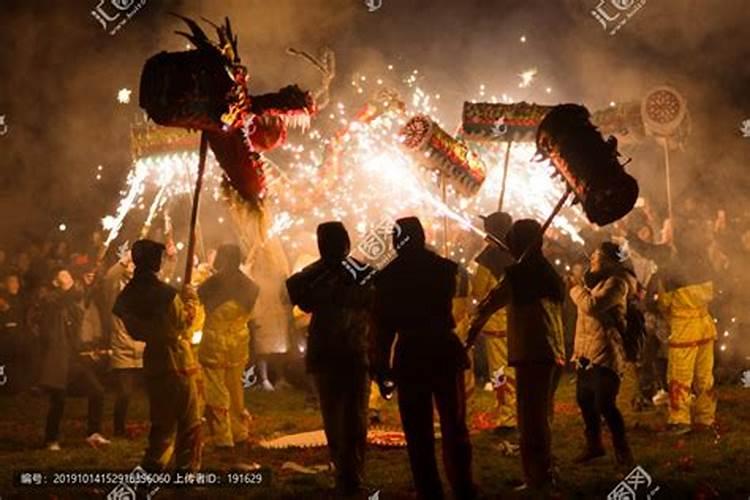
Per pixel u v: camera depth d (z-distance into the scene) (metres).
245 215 9.42
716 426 10.52
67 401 14.20
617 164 7.75
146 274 8.38
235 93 8.39
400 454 9.73
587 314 8.86
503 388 10.49
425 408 7.39
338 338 7.95
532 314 8.01
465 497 7.43
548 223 8.18
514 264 8.14
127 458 9.82
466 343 8.16
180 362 8.39
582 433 10.45
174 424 8.41
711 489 7.86
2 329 14.80
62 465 9.46
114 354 11.12
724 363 14.05
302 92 9.45
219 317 9.91
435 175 11.38
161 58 8.35
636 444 9.88
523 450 8.02
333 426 7.98
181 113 8.31
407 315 7.45
